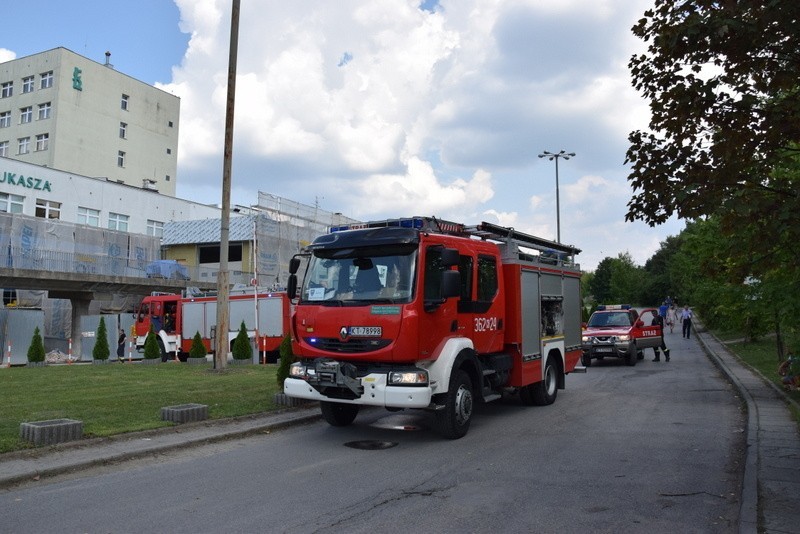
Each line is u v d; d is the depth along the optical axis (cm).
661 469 696
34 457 707
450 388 851
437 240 859
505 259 1073
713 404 1184
